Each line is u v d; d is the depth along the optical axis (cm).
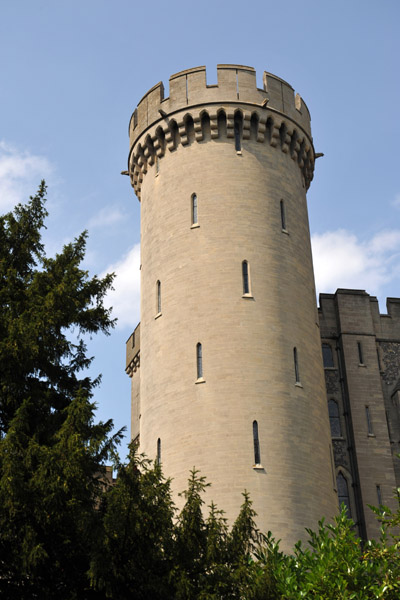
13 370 2172
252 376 3044
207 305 3173
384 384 3866
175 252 3338
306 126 3731
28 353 2152
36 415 2177
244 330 3117
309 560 1973
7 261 2402
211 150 3434
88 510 1897
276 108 3556
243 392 3011
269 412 2998
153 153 3625
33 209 2514
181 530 2045
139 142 3666
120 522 1911
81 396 2080
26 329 2169
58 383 2328
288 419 3025
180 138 3503
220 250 3256
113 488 1995
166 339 3222
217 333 3117
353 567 1869
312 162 3806
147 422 3206
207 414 2988
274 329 3162
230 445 2922
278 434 2975
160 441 3078
